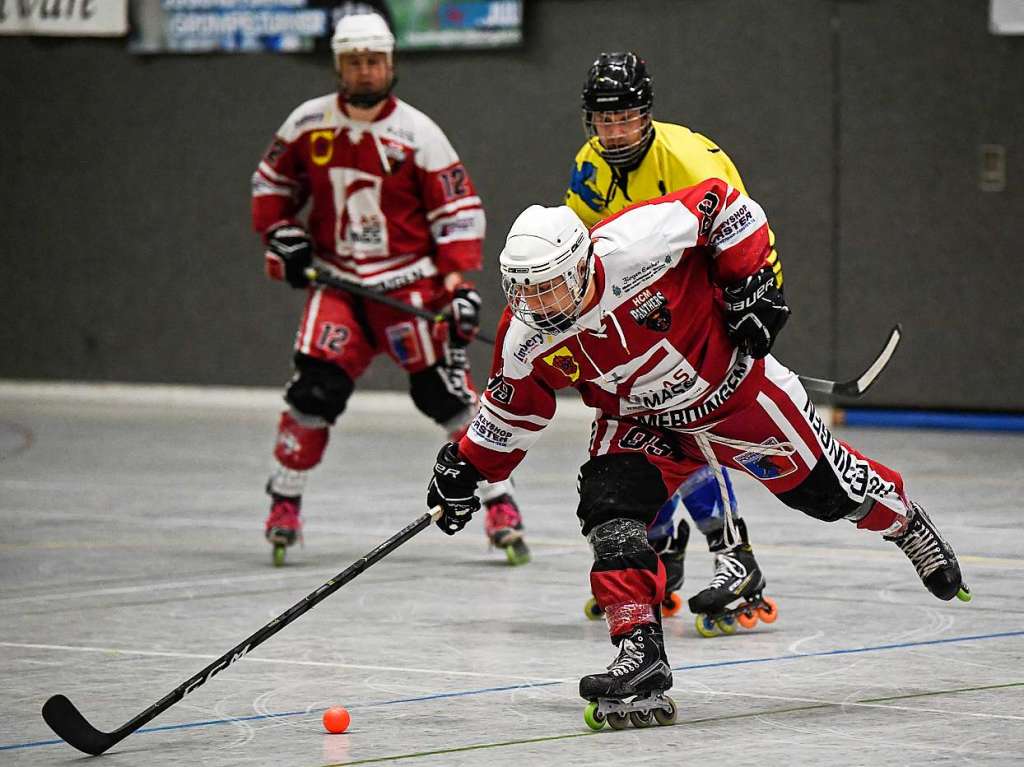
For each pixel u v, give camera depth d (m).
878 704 13.52
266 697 14.19
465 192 22.42
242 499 28.94
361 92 21.94
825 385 14.94
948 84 39.25
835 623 17.34
